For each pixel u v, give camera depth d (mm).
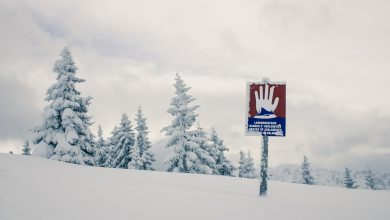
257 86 10781
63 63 35125
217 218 6258
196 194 8805
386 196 11461
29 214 5434
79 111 35719
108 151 53812
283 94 10586
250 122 10656
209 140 47469
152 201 7312
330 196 10844
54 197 6793
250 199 8781
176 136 41062
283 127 10398
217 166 47875
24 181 8375
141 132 49312
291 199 9531
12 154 16594
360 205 9148
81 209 6027
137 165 47719
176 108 41750
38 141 34000
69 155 33156
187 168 40312
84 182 9438
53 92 34031
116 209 6266
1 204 5855
